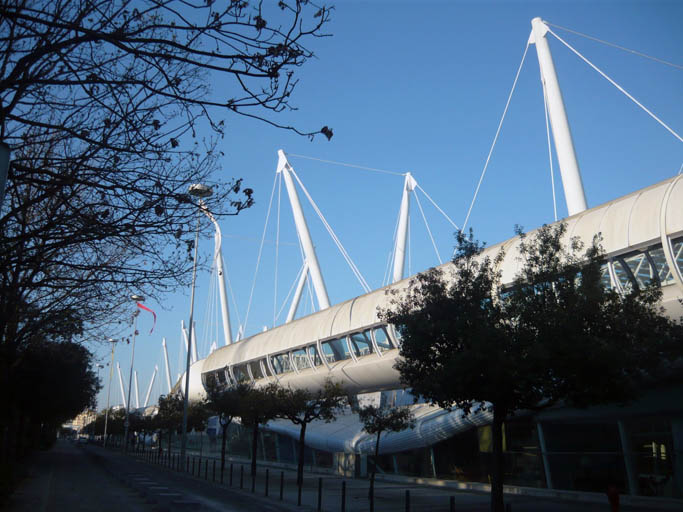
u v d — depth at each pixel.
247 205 8.43
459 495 25.75
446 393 15.26
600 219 22.45
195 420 57.84
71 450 84.19
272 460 55.28
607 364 13.81
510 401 15.55
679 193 19.69
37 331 18.70
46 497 20.30
